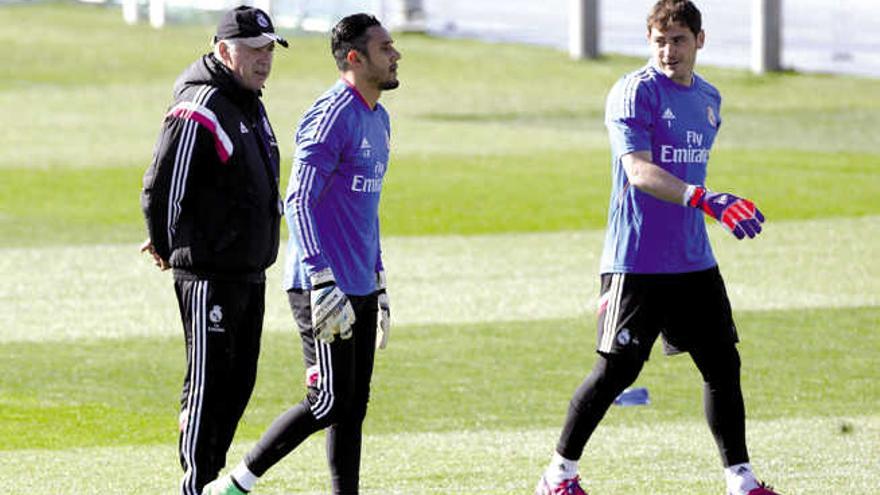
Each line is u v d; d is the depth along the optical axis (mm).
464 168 75375
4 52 116188
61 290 49500
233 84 25031
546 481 26719
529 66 115688
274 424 25359
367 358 25766
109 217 63188
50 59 113938
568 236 59188
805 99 101938
